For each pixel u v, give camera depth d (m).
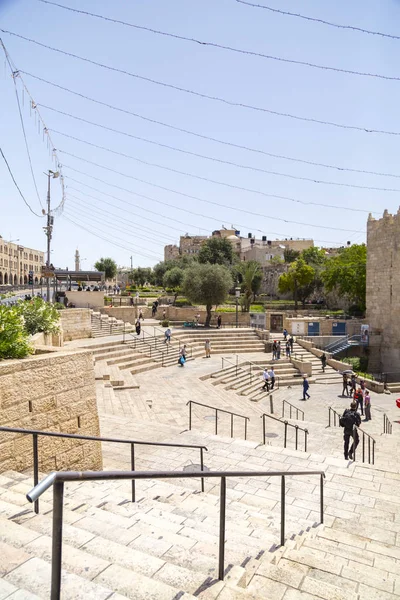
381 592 4.53
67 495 6.29
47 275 28.42
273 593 3.99
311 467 9.95
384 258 39.47
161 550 4.31
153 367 26.23
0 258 77.12
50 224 28.30
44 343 13.88
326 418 20.70
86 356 8.19
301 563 5.03
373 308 40.81
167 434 11.85
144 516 5.49
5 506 4.77
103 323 34.47
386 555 5.91
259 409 19.28
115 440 6.36
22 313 13.08
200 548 4.61
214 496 7.64
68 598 2.73
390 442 15.47
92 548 3.92
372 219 41.00
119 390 19.31
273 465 10.00
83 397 8.09
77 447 7.87
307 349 35.50
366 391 20.69
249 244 111.06
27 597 2.52
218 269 41.31
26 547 3.59
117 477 3.10
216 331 36.78
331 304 61.97
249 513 6.96
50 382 7.35
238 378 26.16
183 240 119.56
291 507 8.00
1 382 6.48
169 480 9.05
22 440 6.79
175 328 39.06
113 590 3.06
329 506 8.08
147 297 66.06
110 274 89.25
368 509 7.95
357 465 10.16
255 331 37.69
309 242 105.88
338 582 4.70
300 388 27.08
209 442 11.36
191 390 20.84
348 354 40.16
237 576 3.95
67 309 28.61
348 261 53.09
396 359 38.06
